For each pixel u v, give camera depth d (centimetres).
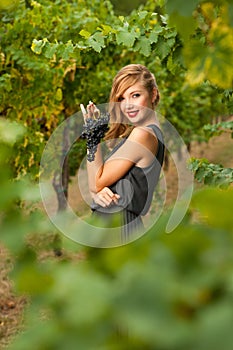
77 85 838
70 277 55
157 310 48
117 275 55
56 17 785
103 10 937
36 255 74
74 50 384
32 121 734
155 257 55
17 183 85
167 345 45
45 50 387
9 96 689
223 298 50
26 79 704
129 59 940
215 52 104
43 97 712
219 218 60
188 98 1163
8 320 573
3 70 689
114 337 49
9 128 93
